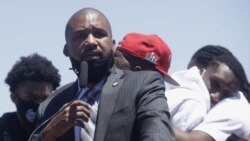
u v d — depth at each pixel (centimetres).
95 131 532
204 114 711
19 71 897
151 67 738
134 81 549
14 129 881
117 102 539
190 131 701
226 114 717
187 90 717
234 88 747
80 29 563
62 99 591
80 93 570
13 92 903
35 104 891
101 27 564
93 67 557
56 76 914
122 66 738
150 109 530
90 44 555
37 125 597
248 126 730
